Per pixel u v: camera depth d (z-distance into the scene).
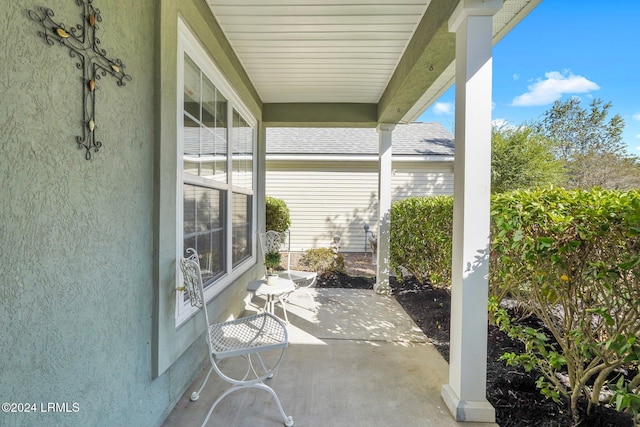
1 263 0.88
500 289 2.84
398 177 8.21
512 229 1.98
